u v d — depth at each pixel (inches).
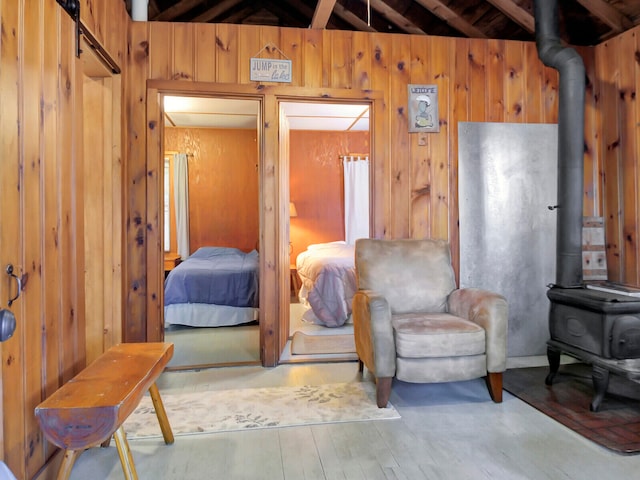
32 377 62.8
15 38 58.6
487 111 135.3
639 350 90.6
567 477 68.1
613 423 86.8
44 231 67.1
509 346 135.3
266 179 124.9
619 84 131.3
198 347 144.4
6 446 55.4
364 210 246.4
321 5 116.7
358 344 111.7
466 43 134.3
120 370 66.6
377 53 130.0
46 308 67.6
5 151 56.0
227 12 200.5
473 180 134.2
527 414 91.7
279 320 127.6
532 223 136.9
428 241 122.0
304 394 102.7
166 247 238.1
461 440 80.4
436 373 93.4
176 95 124.3
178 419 89.3
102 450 77.6
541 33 119.4
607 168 136.9
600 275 127.8
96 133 109.0
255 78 124.2
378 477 68.5
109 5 102.3
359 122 220.5
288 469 70.9
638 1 122.0
